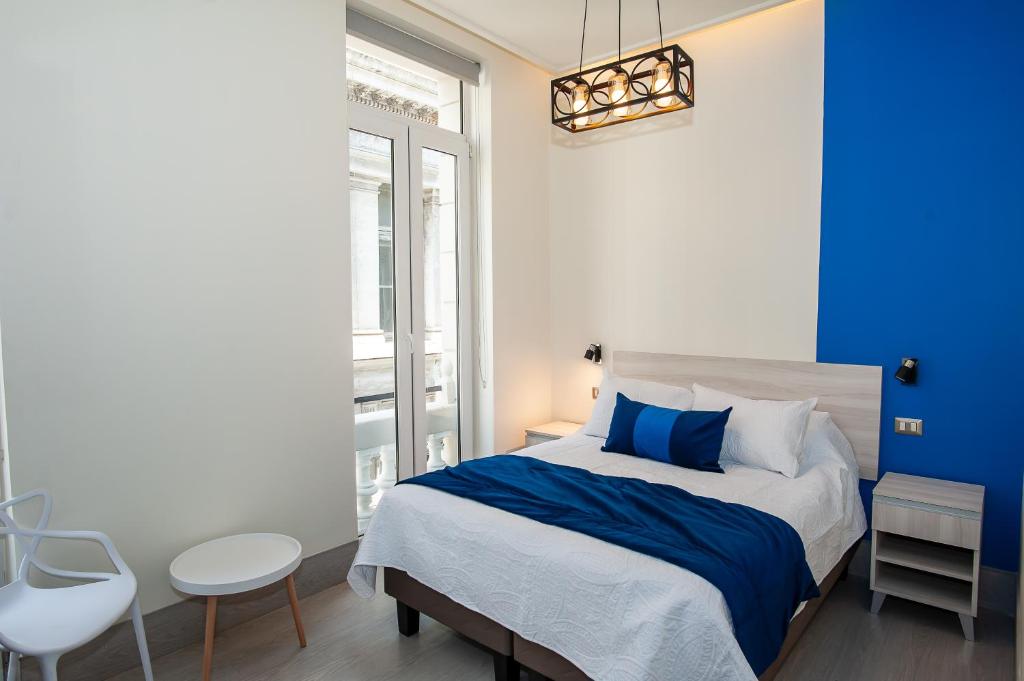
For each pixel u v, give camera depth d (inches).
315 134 112.6
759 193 134.7
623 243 157.3
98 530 87.4
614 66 102.7
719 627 63.6
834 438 118.6
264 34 104.6
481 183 153.9
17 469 80.1
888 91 116.8
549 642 75.2
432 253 145.9
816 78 126.2
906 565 102.8
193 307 96.7
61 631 68.2
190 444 97.0
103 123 86.5
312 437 113.8
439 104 148.3
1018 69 104.2
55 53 81.9
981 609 108.0
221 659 93.2
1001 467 108.3
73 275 84.3
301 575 112.7
